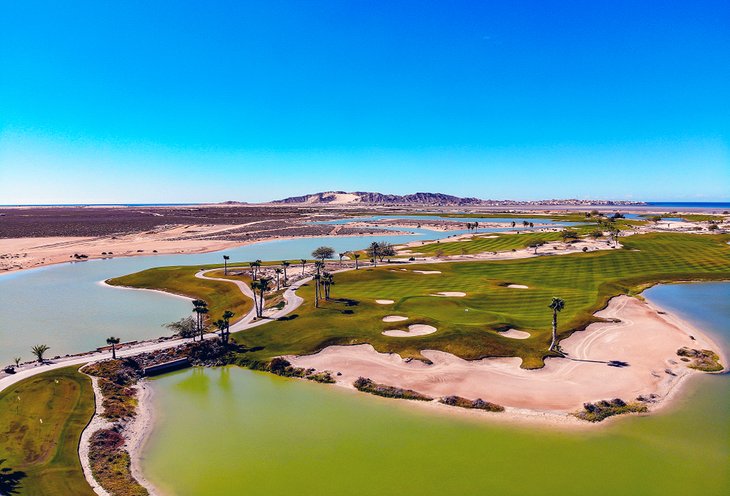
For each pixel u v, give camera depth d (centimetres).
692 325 6781
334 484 3300
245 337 6394
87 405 4434
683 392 4612
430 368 5266
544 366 5203
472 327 6103
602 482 3256
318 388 4966
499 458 3575
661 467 3425
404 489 3225
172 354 5844
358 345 5919
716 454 3584
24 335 7019
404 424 4141
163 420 4338
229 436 4016
